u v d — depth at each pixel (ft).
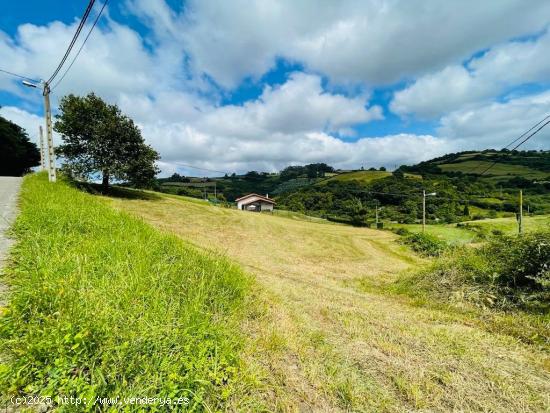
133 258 14.90
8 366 7.11
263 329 13.03
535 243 23.38
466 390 10.64
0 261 12.89
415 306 23.84
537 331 17.33
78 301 9.59
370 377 10.83
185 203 86.69
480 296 23.38
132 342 8.47
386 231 133.59
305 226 96.73
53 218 19.65
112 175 75.15
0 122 146.10
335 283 32.99
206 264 17.49
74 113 72.84
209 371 8.59
